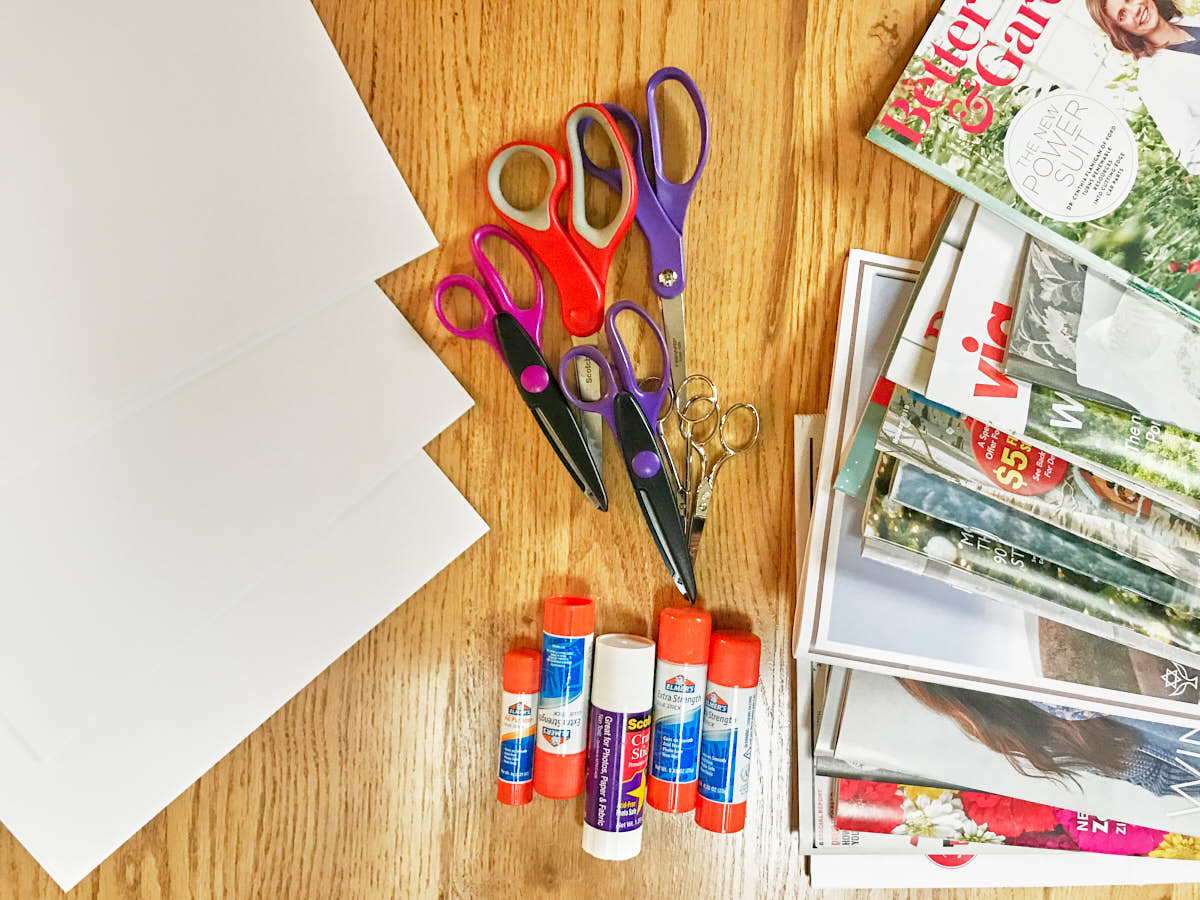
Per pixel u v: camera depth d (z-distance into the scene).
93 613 0.56
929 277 0.55
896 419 0.54
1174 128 0.53
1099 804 0.59
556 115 0.58
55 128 0.54
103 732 0.56
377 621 0.59
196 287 0.56
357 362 0.58
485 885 0.63
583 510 0.61
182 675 0.57
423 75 0.58
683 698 0.58
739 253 0.59
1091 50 0.54
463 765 0.63
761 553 0.61
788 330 0.59
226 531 0.57
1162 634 0.54
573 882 0.63
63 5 0.53
